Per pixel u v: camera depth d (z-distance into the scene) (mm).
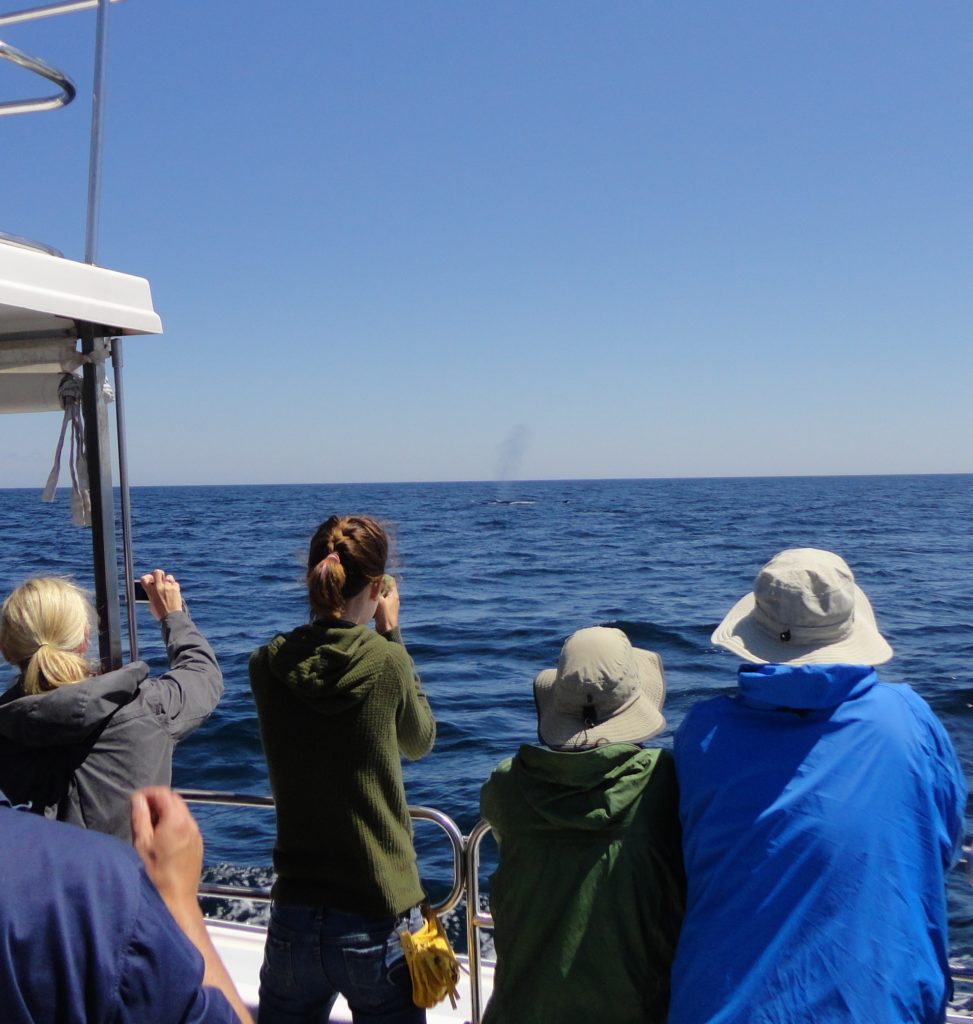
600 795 2184
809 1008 1864
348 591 2484
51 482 3018
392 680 2424
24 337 2949
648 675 2455
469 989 3352
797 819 1986
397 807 2451
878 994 1857
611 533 61719
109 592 2918
